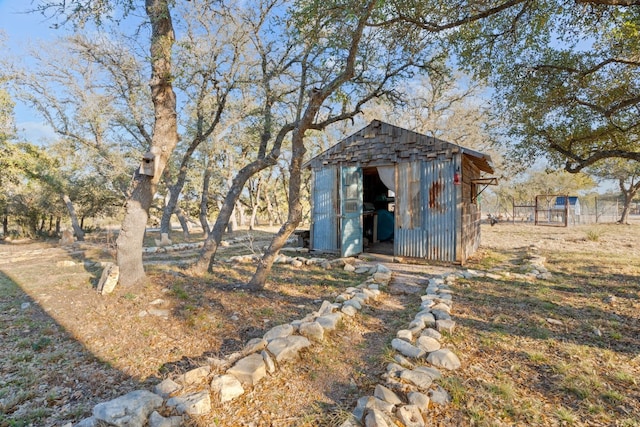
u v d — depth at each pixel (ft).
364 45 17.60
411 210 26.68
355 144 29.68
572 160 22.36
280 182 97.30
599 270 21.27
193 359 10.07
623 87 19.47
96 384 8.79
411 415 6.64
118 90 37.40
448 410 7.01
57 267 25.26
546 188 89.66
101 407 6.69
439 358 9.07
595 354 9.66
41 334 12.10
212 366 8.70
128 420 6.40
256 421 6.84
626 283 17.69
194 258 30.45
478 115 58.59
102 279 17.26
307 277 20.39
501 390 7.70
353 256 28.91
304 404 7.44
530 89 21.01
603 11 16.52
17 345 11.16
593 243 36.22
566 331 11.39
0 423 7.14
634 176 62.95
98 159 44.78
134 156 45.14
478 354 9.71
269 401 7.51
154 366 9.72
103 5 14.21
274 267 23.67
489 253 30.76
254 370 8.28
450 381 8.04
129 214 17.56
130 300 15.37
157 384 8.41
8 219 55.31
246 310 14.23
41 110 42.09
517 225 69.56
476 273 20.56
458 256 24.36
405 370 8.38
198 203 79.56
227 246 40.16
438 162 25.32
